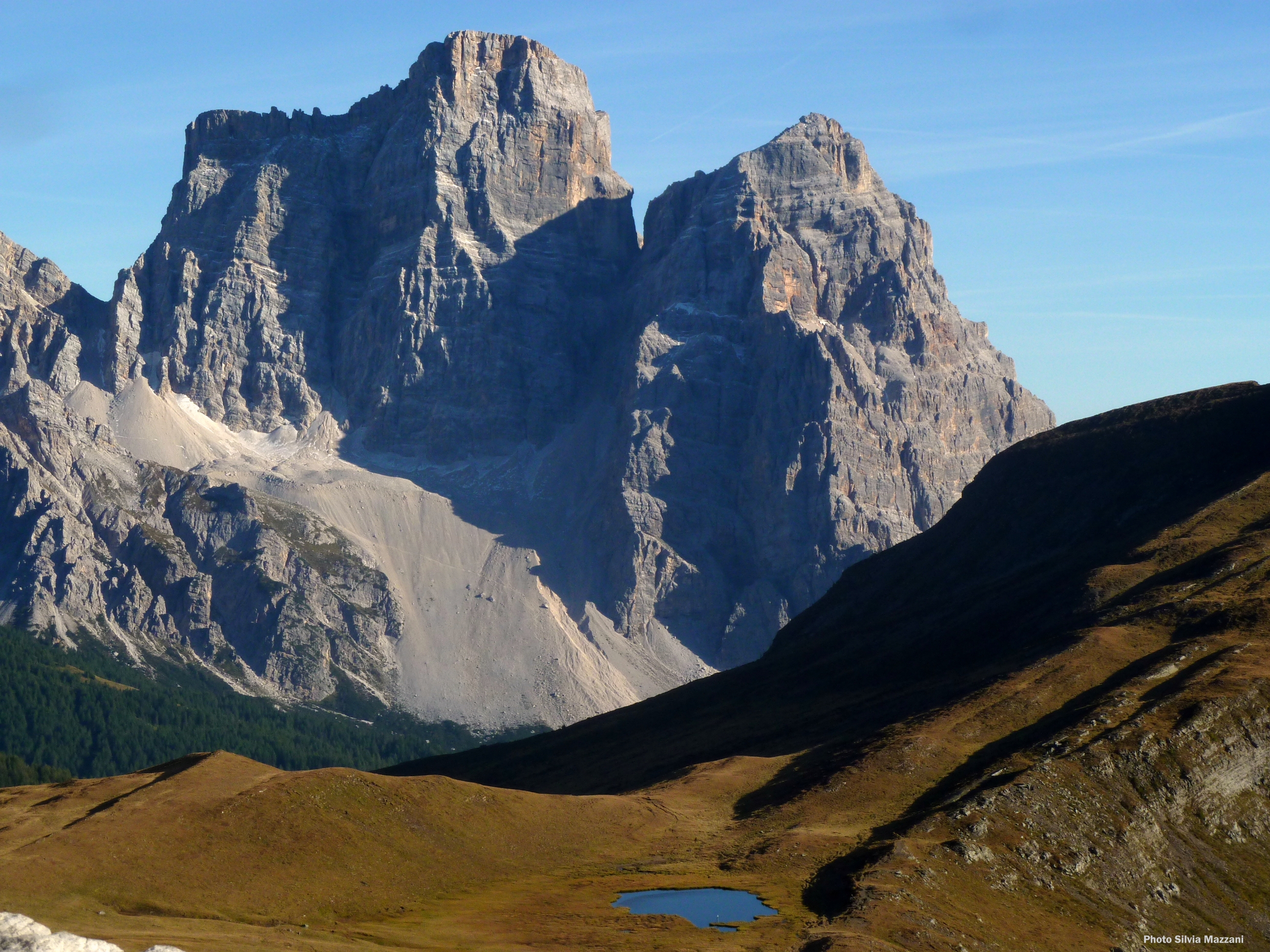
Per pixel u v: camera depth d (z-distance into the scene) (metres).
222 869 150.12
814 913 148.75
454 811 177.00
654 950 133.50
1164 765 182.25
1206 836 176.50
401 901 152.50
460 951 132.38
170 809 158.88
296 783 168.75
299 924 141.00
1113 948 154.50
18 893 136.38
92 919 132.88
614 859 173.75
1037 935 152.75
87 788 175.62
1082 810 175.12
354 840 162.12
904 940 141.25
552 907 150.12
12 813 166.75
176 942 124.00
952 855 163.88
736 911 149.00
